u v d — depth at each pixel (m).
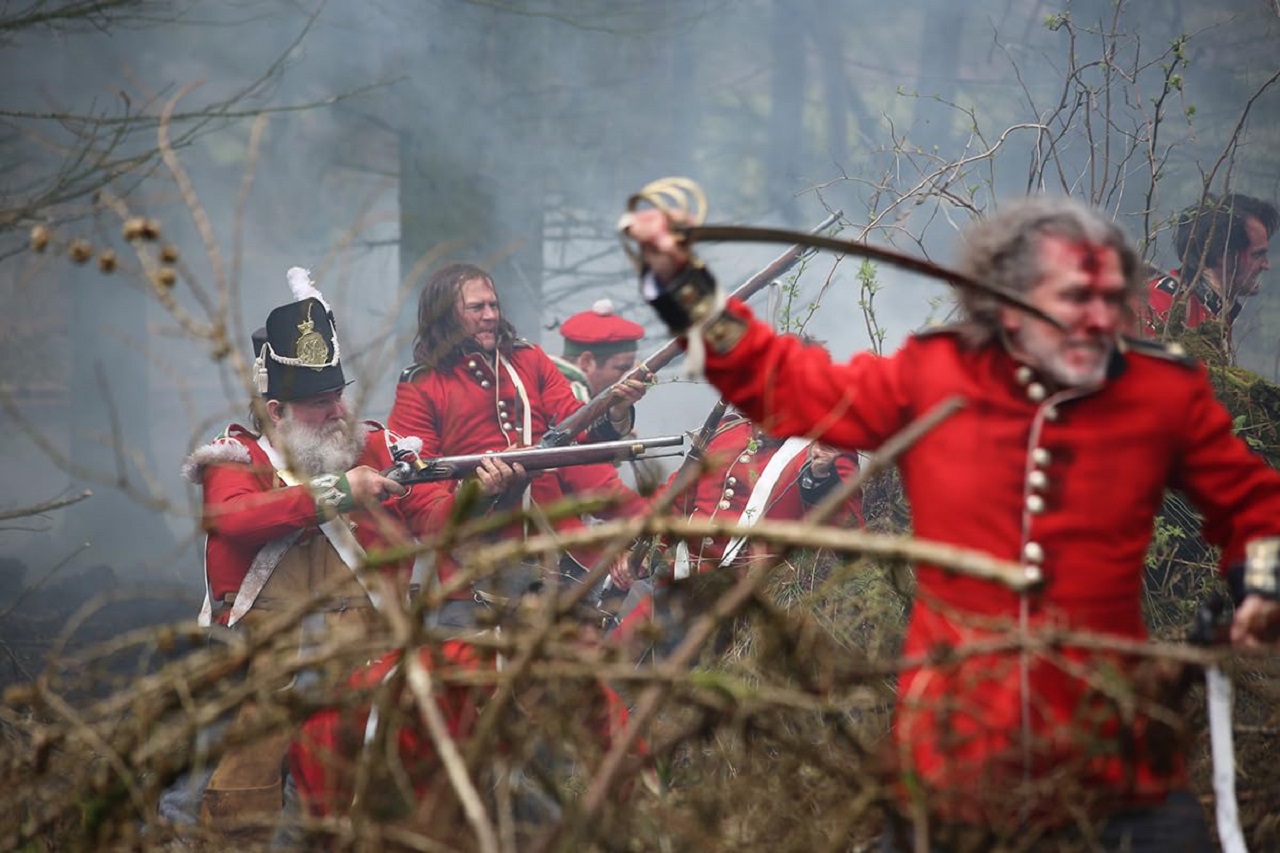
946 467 5.72
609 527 5.03
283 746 7.93
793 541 4.85
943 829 5.38
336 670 5.52
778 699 5.00
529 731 5.18
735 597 5.06
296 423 9.70
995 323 5.77
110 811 5.35
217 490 9.45
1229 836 5.67
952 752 5.39
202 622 9.56
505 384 12.55
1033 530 5.59
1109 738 5.46
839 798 5.64
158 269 5.15
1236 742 6.82
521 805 5.93
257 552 9.48
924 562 4.76
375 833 4.96
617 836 5.18
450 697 5.69
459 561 8.96
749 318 6.07
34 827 5.53
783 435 6.07
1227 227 11.59
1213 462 5.78
